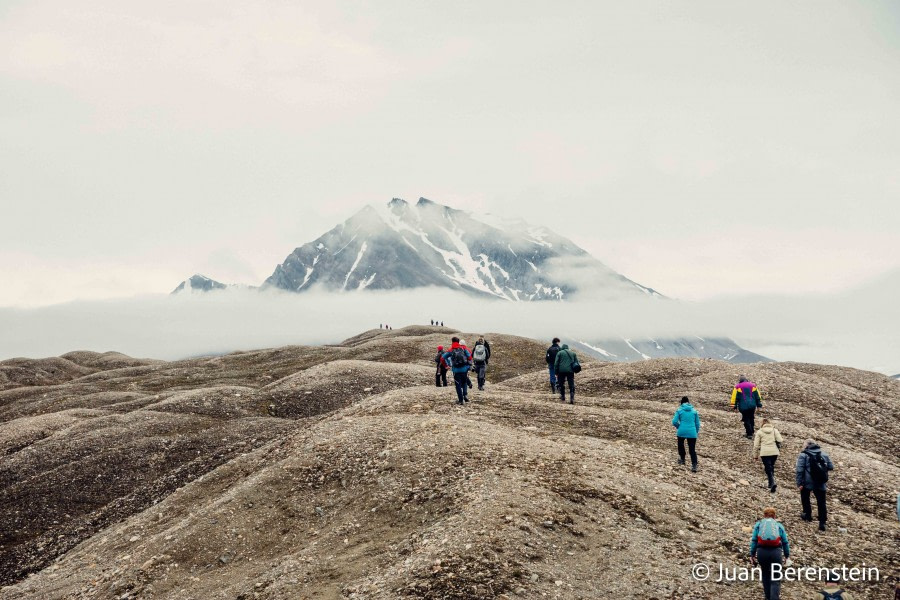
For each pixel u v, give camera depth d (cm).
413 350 8088
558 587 1619
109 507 3528
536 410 3234
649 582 1677
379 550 1930
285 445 3164
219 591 1950
